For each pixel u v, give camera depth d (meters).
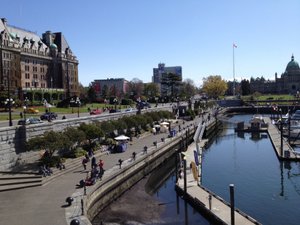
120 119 78.88
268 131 112.81
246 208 43.69
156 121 106.62
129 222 37.38
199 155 66.31
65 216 31.19
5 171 44.28
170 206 42.78
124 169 49.97
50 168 46.47
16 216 31.39
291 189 51.66
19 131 48.31
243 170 64.00
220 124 151.62
